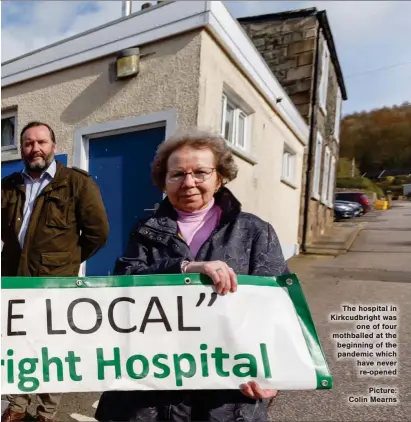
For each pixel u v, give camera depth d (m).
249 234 1.34
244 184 3.88
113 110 3.44
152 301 1.32
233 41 3.34
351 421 1.53
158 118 3.18
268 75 3.67
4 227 1.98
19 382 1.32
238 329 1.28
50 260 1.91
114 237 3.45
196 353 1.29
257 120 4.07
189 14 3.02
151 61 3.24
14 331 1.34
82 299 1.34
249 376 1.26
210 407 1.27
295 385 1.24
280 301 1.29
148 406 1.29
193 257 1.32
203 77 3.02
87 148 3.63
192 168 1.34
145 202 3.30
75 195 1.96
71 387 1.31
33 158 1.93
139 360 1.30
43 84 3.86
